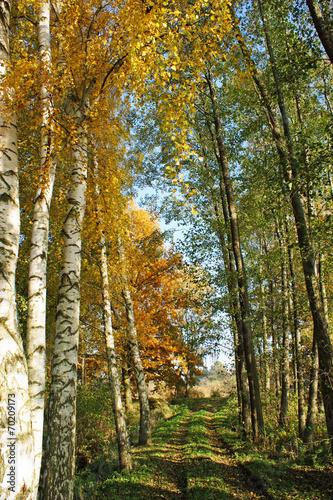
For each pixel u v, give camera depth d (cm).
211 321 1061
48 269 869
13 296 272
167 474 720
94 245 707
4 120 307
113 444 960
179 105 409
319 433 843
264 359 1201
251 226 1186
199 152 1206
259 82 834
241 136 1086
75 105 520
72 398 422
